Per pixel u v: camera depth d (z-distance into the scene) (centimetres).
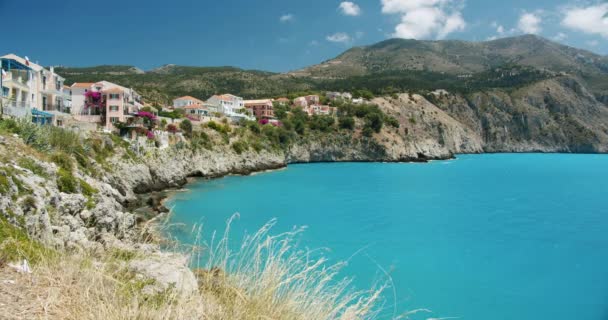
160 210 4084
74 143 3888
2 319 418
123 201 4019
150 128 6762
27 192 1558
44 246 741
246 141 9062
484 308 2206
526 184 7850
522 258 3156
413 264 2886
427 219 4519
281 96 17588
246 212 4466
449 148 17575
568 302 2338
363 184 7375
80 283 532
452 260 3041
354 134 13062
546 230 4125
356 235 3675
